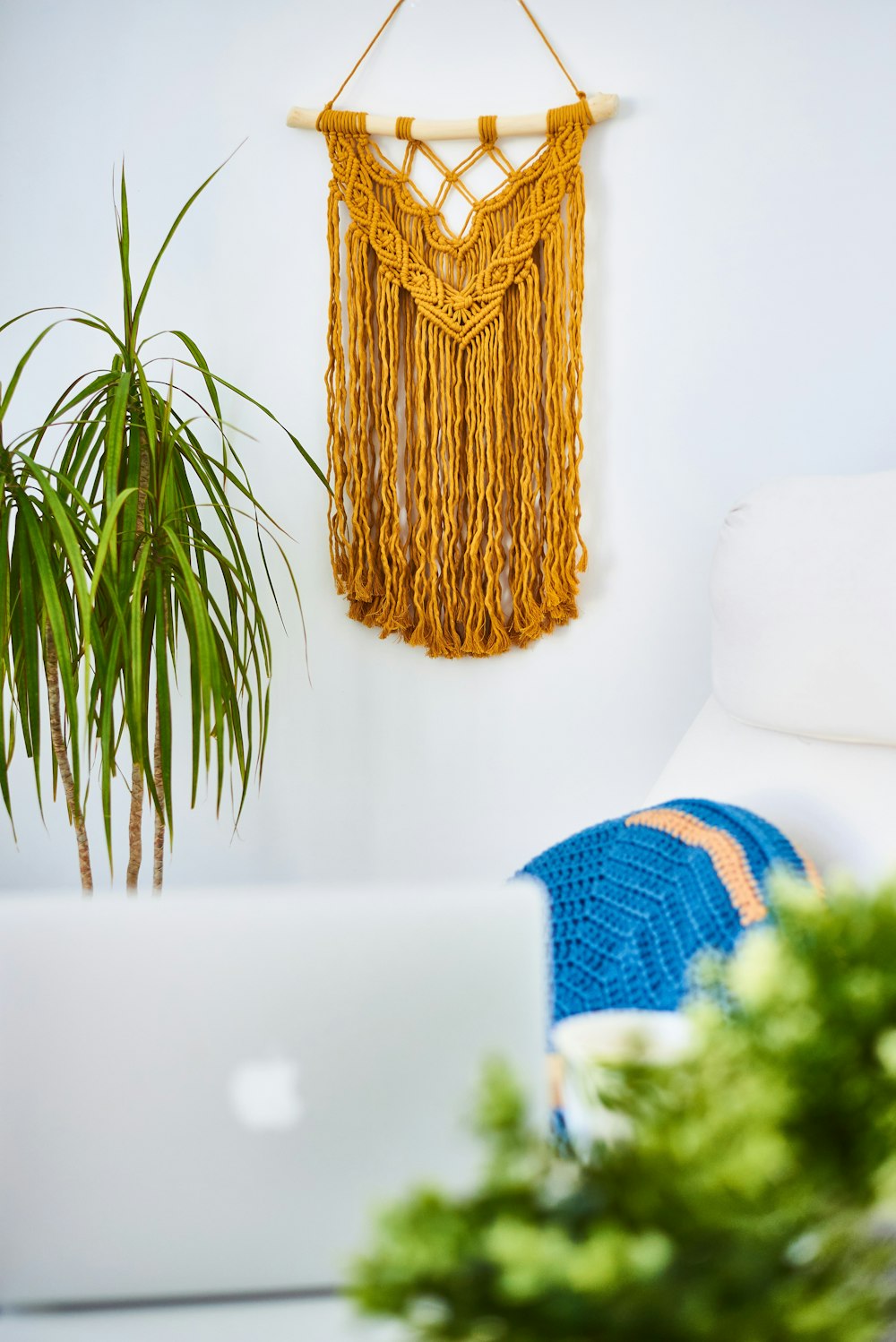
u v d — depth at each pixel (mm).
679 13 1771
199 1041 583
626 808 1824
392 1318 313
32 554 1382
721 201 1781
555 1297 302
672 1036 518
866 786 1188
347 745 1837
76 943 582
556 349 1751
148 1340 541
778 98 1772
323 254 1799
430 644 1797
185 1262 580
